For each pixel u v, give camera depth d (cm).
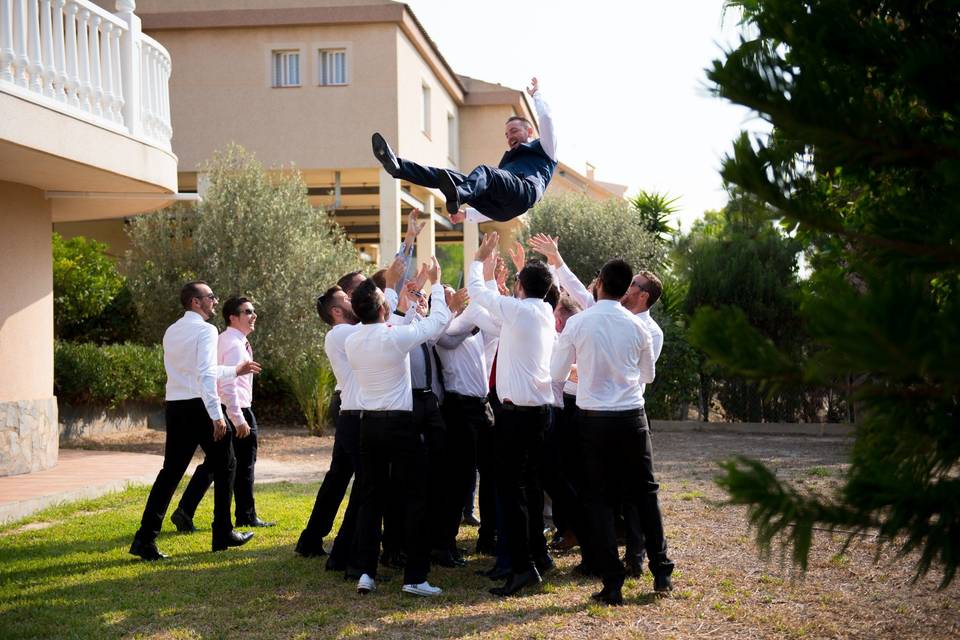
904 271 202
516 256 667
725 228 1641
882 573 562
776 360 200
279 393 1675
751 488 198
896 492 195
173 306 1473
